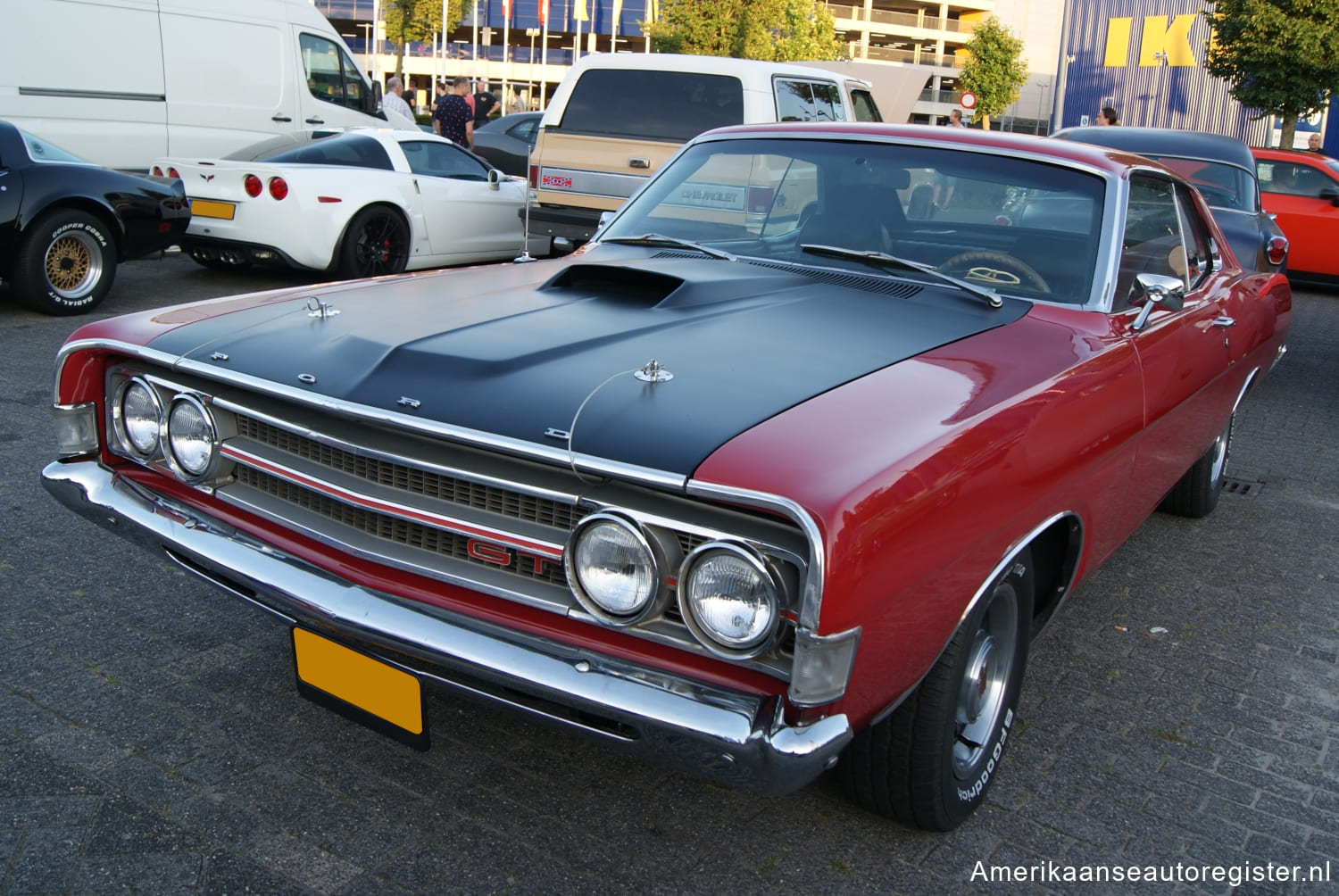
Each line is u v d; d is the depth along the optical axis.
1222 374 4.00
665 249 3.40
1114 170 3.26
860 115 10.82
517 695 2.12
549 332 2.46
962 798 2.51
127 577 3.62
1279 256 9.00
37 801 2.45
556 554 2.08
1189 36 36.53
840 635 1.84
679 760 1.96
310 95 12.58
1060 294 3.04
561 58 62.94
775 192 3.47
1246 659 3.59
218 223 8.98
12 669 3.00
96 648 3.15
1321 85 20.97
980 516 2.16
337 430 2.31
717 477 1.86
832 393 2.19
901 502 1.91
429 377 2.23
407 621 2.16
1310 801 2.78
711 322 2.61
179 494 2.65
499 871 2.32
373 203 9.38
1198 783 2.84
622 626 2.00
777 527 1.87
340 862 2.32
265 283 9.75
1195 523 5.01
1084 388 2.62
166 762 2.63
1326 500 5.44
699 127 8.88
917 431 2.08
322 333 2.52
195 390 2.55
